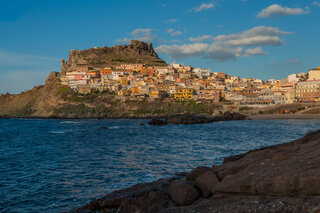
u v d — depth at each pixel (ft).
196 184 64.59
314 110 599.57
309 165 56.44
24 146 217.97
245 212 46.29
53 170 121.39
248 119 600.80
